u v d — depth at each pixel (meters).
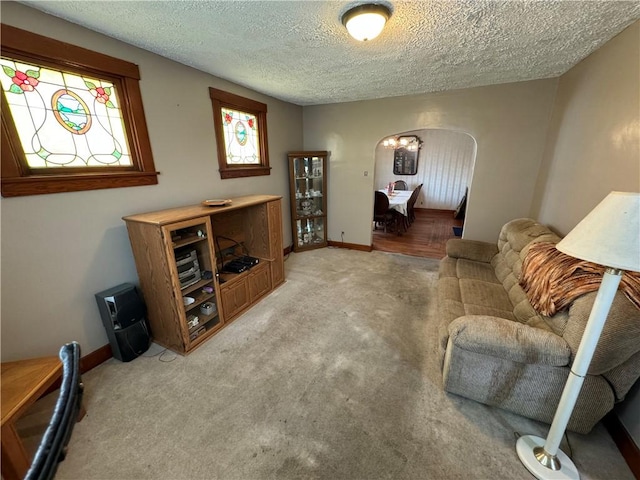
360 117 3.91
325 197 4.45
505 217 3.36
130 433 1.42
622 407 1.35
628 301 1.17
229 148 3.06
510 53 2.14
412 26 1.69
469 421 1.46
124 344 1.90
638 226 0.85
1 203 1.43
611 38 1.85
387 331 2.28
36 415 1.56
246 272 2.59
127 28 1.69
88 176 1.76
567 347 1.26
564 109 2.57
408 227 5.97
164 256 1.83
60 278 1.71
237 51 2.07
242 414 1.52
